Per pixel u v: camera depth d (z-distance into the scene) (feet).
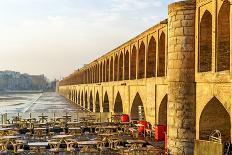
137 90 99.40
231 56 49.21
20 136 89.81
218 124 60.29
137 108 104.73
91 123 104.17
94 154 67.72
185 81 63.62
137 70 100.07
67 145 72.08
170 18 66.08
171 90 65.36
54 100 408.87
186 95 63.46
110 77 140.36
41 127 100.22
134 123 99.86
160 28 81.00
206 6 59.26
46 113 193.36
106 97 149.18
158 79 81.56
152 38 89.30
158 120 82.28
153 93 85.46
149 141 77.61
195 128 62.85
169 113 65.92
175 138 64.23
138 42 99.66
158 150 67.87
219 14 54.95
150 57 91.04
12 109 277.64
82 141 74.95
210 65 61.98
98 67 176.35
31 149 71.10
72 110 216.33
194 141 58.59
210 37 61.57
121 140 75.36
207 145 53.21
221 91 53.52
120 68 124.06
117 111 127.44
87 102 212.43
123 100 115.24
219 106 59.06
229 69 54.80
